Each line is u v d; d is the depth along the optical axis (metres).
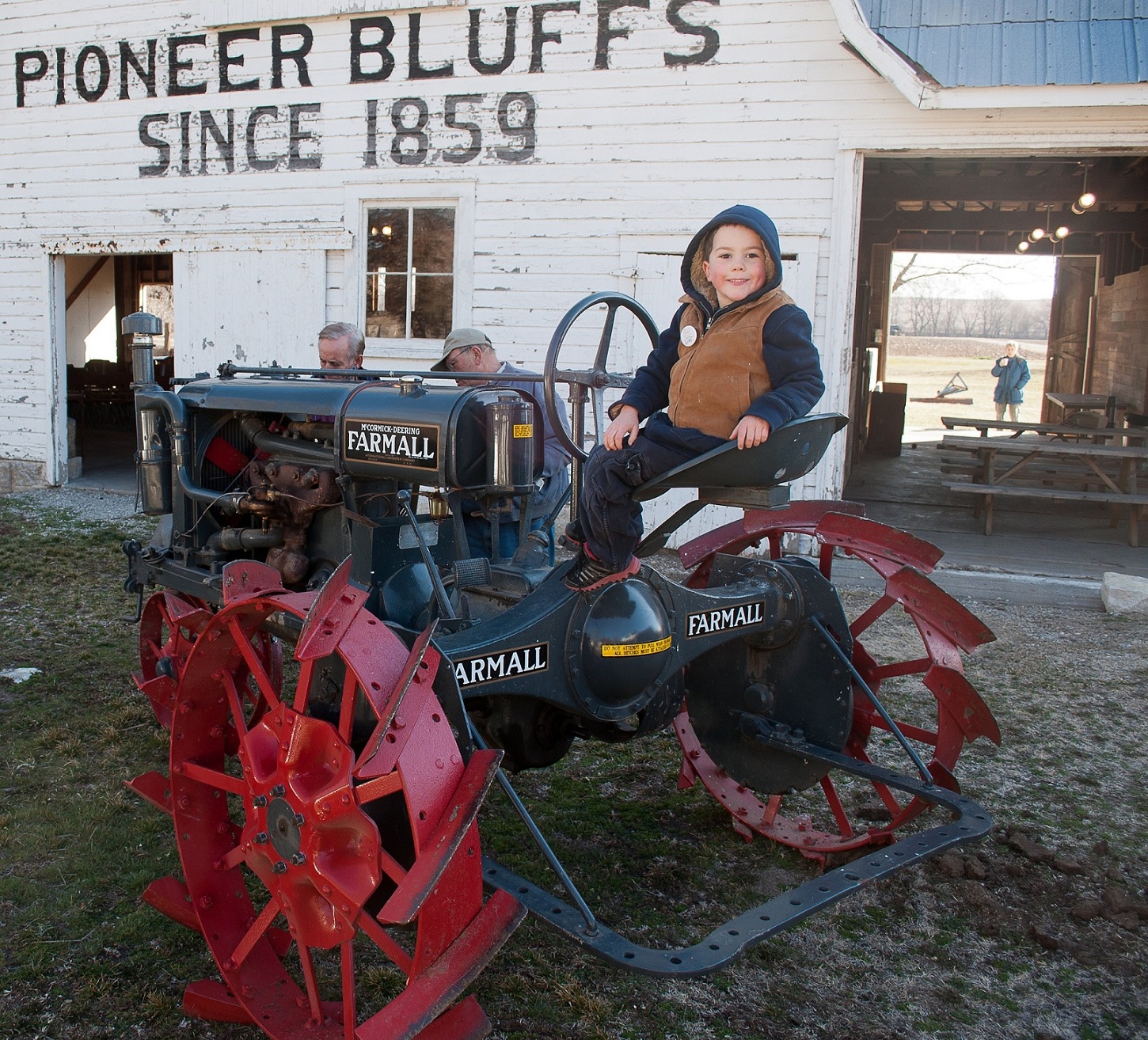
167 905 2.78
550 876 3.28
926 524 9.52
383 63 8.74
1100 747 4.46
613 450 2.54
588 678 2.65
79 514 9.18
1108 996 2.75
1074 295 19.52
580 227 8.30
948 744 3.18
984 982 2.81
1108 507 10.98
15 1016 2.56
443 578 3.35
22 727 4.34
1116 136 6.91
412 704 2.12
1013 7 6.90
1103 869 3.41
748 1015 2.64
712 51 7.73
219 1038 2.51
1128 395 15.33
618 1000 2.69
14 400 10.86
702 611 2.96
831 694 3.36
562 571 2.74
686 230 8.01
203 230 9.70
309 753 2.35
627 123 8.05
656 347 2.70
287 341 9.45
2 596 6.38
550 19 8.14
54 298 10.62
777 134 7.64
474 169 8.55
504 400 3.01
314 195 9.17
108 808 3.63
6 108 10.43
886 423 15.88
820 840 3.45
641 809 3.79
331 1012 2.51
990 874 3.37
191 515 4.13
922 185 12.22
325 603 2.23
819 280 7.71
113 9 9.75
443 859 1.95
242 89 9.32
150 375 4.19
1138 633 6.23
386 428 3.15
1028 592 7.04
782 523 3.65
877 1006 2.70
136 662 5.19
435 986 1.96
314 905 2.35
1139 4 6.80
